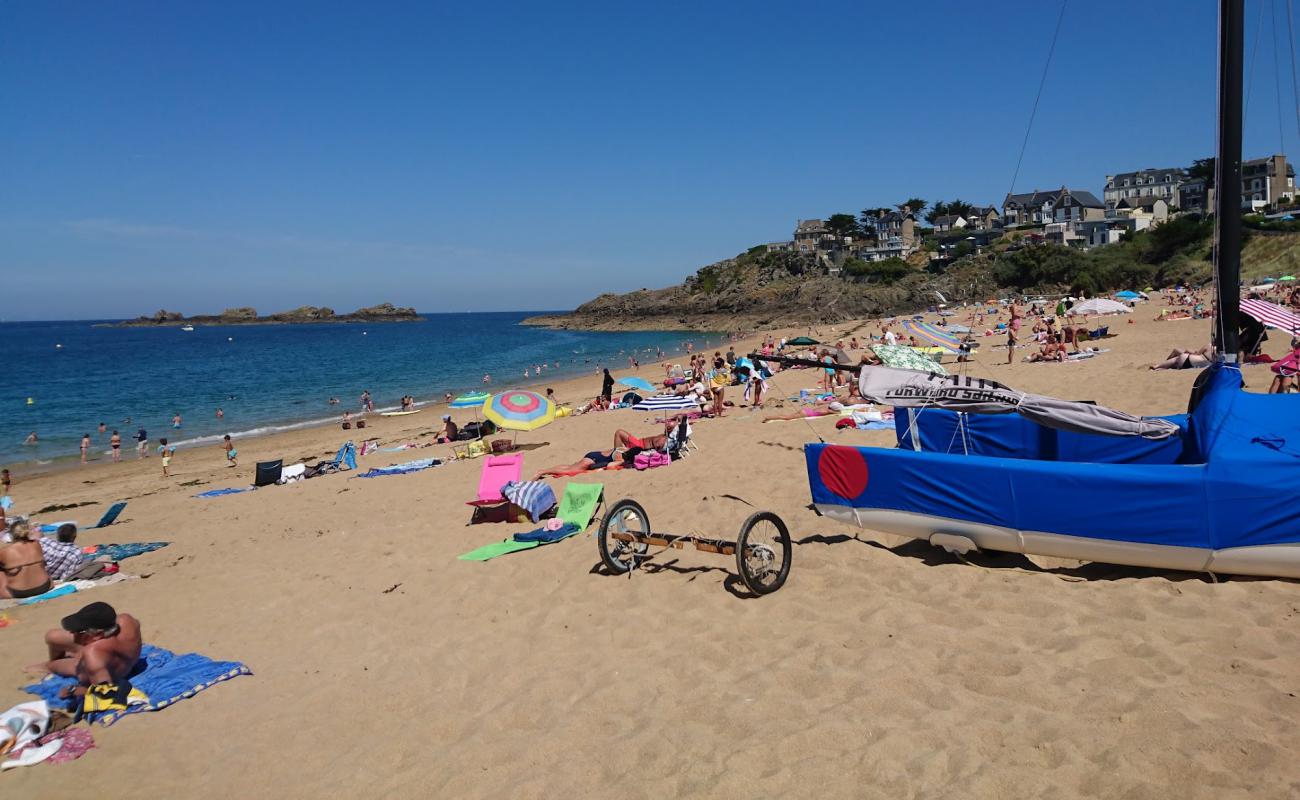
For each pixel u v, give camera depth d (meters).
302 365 65.38
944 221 116.81
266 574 8.96
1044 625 4.93
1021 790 3.26
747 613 5.86
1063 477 5.72
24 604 8.57
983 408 6.48
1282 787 3.00
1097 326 35.56
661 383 30.48
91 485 21.05
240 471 21.44
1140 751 3.39
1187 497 5.30
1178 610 4.89
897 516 6.61
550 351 76.44
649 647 5.52
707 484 10.06
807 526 7.69
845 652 4.91
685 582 6.67
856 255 118.12
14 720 5.16
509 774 4.12
